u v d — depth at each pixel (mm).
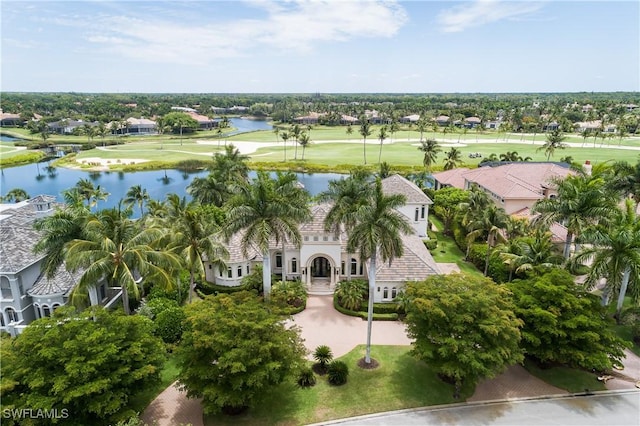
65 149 157250
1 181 110312
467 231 57594
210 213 57062
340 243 45719
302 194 45000
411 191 60281
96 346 23531
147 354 25938
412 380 31109
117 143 176125
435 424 26594
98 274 32062
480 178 74312
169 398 29156
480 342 26922
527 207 61625
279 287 43125
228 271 46594
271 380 25828
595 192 40344
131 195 72688
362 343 36531
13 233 40438
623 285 37750
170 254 36062
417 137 196875
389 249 31344
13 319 37281
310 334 37969
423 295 29531
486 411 27781
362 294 42562
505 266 44312
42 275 38719
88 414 23609
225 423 26625
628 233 34156
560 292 29891
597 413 27625
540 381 31000
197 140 188750
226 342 24469
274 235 38531
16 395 22234
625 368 32562
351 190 44062
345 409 27953
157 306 37438
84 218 34000
